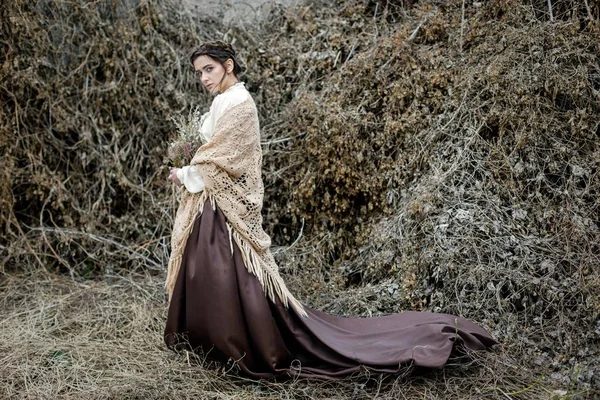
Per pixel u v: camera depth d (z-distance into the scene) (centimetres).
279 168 375
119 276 376
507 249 301
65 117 391
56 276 381
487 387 256
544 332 279
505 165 323
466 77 342
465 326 278
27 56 387
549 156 321
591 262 288
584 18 340
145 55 400
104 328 317
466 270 300
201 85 405
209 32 418
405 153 349
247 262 267
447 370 266
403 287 312
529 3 352
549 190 317
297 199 364
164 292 353
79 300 350
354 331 287
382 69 365
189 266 269
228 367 269
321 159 354
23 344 297
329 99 366
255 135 270
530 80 328
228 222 269
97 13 396
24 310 340
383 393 256
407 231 324
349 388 259
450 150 336
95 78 400
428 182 329
